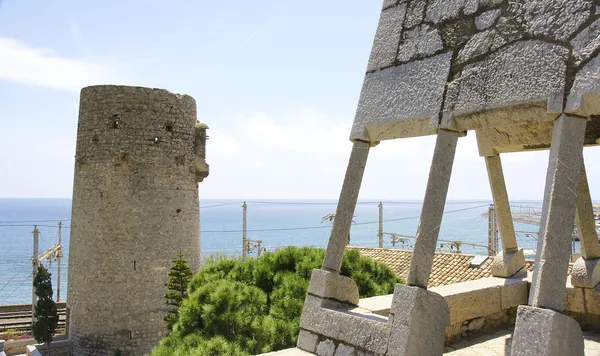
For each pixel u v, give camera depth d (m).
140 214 22.64
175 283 19.84
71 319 23.39
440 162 4.87
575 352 3.85
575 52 4.16
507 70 4.60
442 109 5.00
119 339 22.25
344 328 5.13
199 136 25.03
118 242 22.44
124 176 22.53
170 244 23.25
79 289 23.00
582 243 6.98
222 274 13.24
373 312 5.61
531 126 6.33
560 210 4.02
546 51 4.35
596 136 6.71
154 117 23.08
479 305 6.95
